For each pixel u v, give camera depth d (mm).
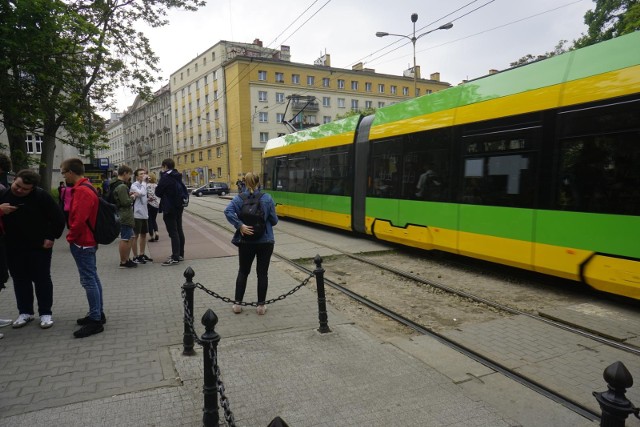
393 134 10211
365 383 3834
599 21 23188
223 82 59562
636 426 3215
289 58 64938
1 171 5172
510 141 7070
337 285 7277
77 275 7895
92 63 15234
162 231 14297
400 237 9945
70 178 4922
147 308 5980
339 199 12797
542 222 6488
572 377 3967
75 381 3846
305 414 3352
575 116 6055
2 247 5188
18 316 5539
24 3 11555
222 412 3365
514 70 7227
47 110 14195
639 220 5262
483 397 3627
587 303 6168
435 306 6219
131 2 18422
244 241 5602
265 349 4574
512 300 6445
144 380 3871
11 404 3451
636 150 5320
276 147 18344
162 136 80688
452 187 8297
